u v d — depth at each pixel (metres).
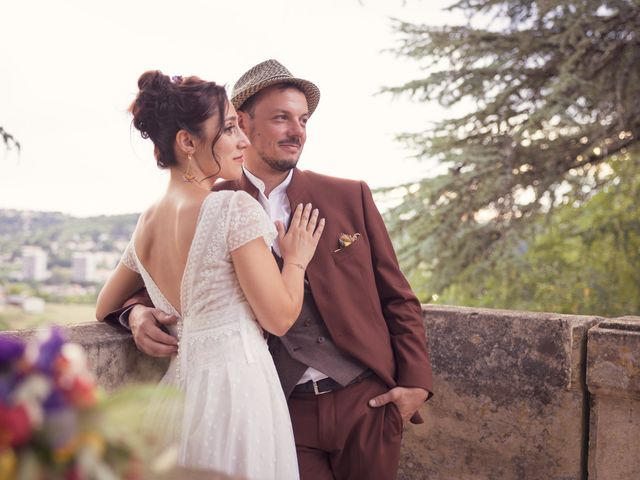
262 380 1.79
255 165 2.25
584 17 7.72
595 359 2.32
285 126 2.19
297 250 1.94
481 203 8.35
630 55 7.64
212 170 1.84
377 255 2.28
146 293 2.18
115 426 0.90
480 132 8.54
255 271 1.75
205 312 1.78
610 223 8.65
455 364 2.66
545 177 8.34
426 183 8.40
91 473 0.85
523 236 8.59
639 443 2.28
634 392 2.24
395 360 2.25
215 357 1.76
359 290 2.20
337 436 2.13
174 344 1.96
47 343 0.87
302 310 2.17
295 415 2.16
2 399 0.82
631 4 7.55
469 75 8.26
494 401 2.58
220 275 1.77
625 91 7.76
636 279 8.59
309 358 2.12
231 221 1.75
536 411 2.49
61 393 0.85
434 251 8.58
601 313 8.55
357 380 2.17
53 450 0.82
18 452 0.81
